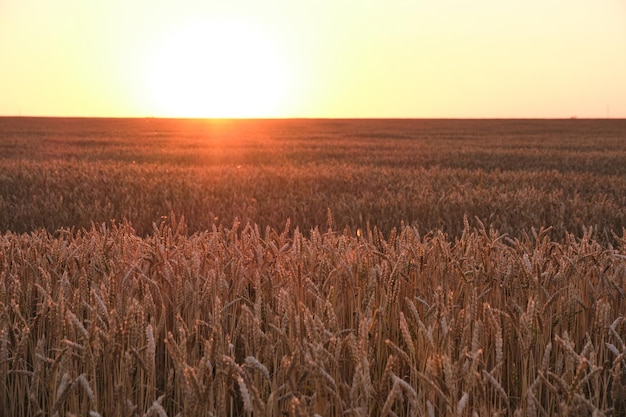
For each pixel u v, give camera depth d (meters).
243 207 11.46
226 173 18.34
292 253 4.53
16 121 85.12
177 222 10.87
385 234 10.08
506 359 3.53
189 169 19.91
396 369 2.80
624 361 3.24
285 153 30.55
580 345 3.93
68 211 11.41
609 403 3.36
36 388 2.73
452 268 4.19
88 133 54.50
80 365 3.24
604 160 28.47
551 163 27.20
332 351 2.71
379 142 43.53
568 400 2.38
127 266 4.23
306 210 11.26
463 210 11.16
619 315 3.76
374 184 16.12
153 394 2.83
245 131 62.34
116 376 2.88
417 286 4.23
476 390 2.82
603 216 10.66
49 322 3.35
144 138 45.94
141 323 2.86
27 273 4.21
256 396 2.27
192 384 2.28
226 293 3.79
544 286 3.74
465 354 2.58
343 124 86.62
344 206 11.39
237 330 3.34
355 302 3.95
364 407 2.40
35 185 15.58
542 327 3.35
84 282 3.69
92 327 2.89
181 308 3.80
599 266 4.14
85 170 18.75
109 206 11.37
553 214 10.77
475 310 3.13
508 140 48.44
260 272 4.21
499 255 4.50
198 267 3.69
